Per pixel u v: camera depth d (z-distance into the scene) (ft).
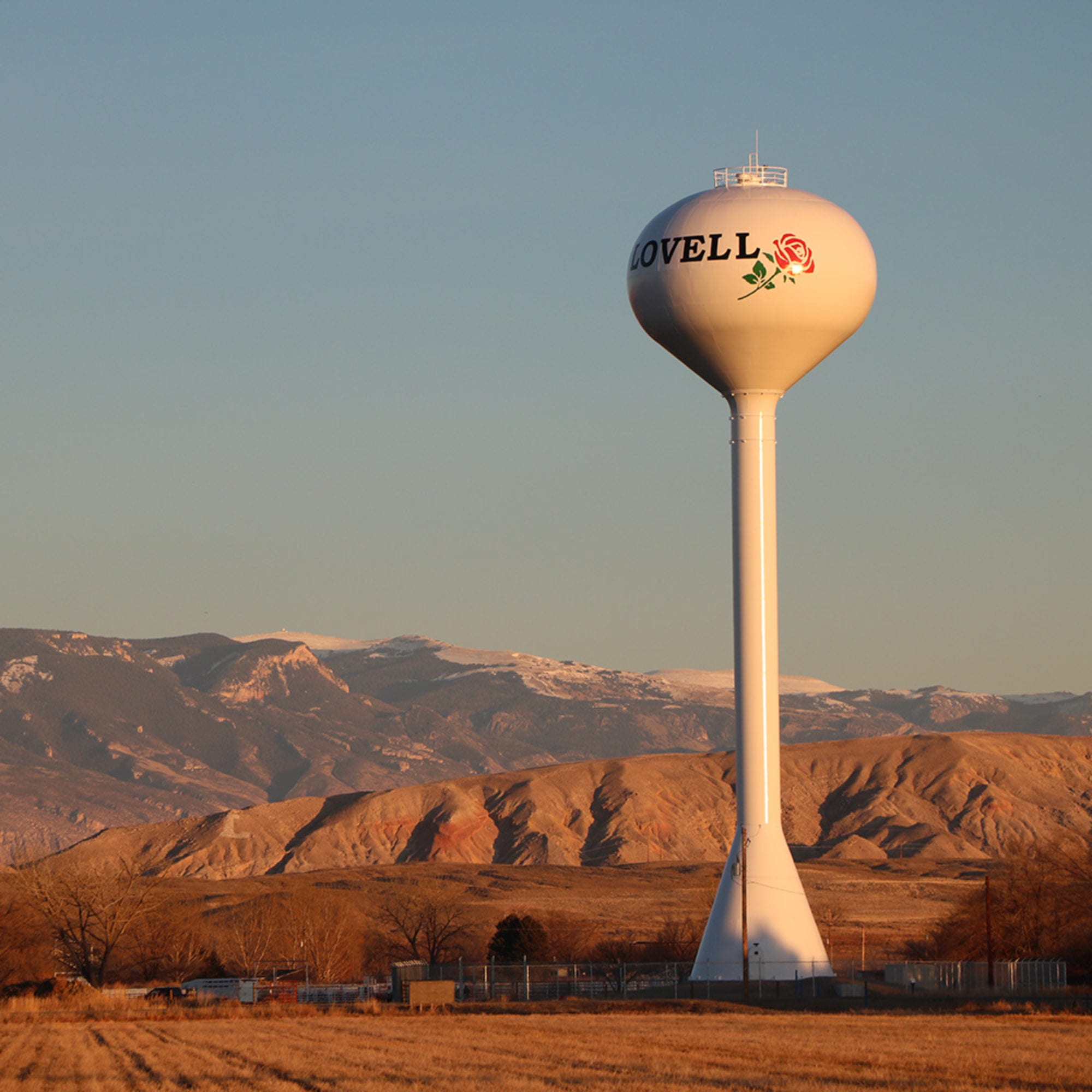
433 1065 196.85
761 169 331.57
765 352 314.35
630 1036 238.68
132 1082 181.98
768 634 315.37
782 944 314.55
